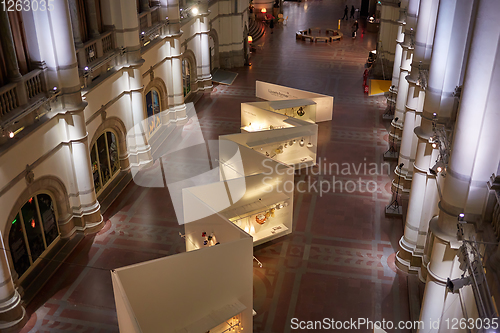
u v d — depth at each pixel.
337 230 16.20
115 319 12.03
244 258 10.24
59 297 12.75
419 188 13.20
